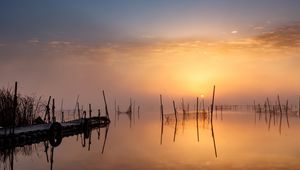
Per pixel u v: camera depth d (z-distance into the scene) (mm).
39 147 33281
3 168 23188
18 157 27625
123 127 62281
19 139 33188
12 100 39000
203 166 23766
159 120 87500
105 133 49812
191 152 30203
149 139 41156
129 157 27547
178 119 90312
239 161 25484
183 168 23109
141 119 93250
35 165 24234
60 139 40062
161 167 23453
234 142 37188
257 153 29172
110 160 26141
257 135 44406
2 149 30516
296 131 49344
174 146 34531
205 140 39781
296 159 26125
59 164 24609
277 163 24594
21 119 43312
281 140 38344
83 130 50062
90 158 27109
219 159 26422
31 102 45750
